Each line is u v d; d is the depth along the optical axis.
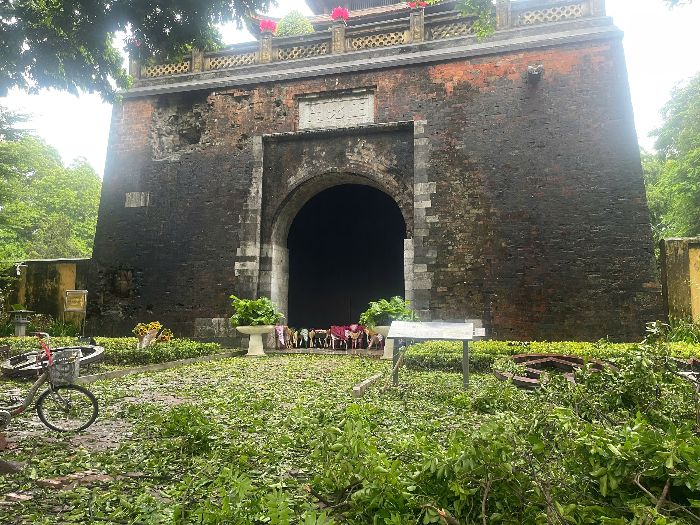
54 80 7.80
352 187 23.03
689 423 3.31
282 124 15.25
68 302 17.56
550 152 12.93
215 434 4.49
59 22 7.08
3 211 19.88
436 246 13.35
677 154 24.72
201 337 14.77
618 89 12.73
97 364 10.58
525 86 13.36
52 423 5.41
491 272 12.85
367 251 23.50
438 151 13.76
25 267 18.30
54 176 40.06
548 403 3.55
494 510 2.39
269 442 4.36
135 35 7.59
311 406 6.04
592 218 12.38
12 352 11.39
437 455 2.51
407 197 14.05
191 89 15.96
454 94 13.88
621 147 12.48
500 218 13.01
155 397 7.09
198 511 2.53
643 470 2.15
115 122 16.56
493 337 12.56
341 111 14.86
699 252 13.20
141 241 15.69
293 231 23.45
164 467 3.89
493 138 13.39
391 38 14.98
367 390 7.40
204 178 15.59
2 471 3.82
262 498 2.53
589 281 12.16
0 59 7.13
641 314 11.73
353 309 23.31
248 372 9.69
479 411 5.82
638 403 3.97
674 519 2.05
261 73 15.69
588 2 13.38
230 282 14.86
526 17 13.84
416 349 10.73
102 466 3.98
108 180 16.28
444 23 14.56
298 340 16.67
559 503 2.28
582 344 10.77
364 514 2.48
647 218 12.04
